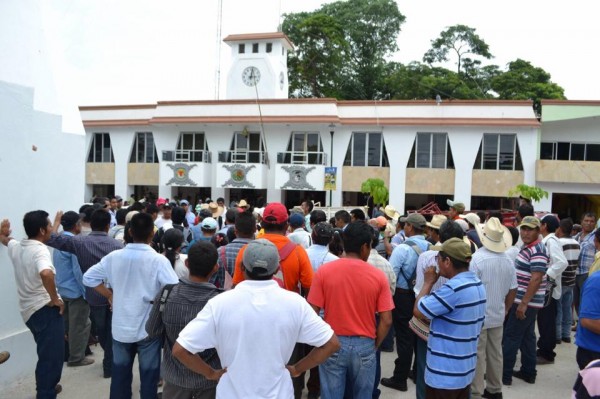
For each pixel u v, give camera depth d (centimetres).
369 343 344
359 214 662
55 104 596
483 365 465
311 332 240
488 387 477
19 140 514
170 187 2512
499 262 455
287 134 2350
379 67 3756
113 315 385
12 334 502
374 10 3716
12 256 417
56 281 535
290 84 3606
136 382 514
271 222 409
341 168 2283
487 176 2130
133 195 2422
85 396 467
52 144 581
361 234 355
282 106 2319
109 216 504
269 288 238
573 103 2056
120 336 379
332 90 3547
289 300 238
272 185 2383
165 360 317
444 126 2150
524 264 520
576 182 2038
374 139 2270
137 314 380
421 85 3306
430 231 557
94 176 2625
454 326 330
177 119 2389
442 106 2155
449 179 2169
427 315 330
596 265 451
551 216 624
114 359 387
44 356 414
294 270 400
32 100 532
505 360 526
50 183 579
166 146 2530
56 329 418
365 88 3819
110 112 2581
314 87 3619
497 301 456
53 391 420
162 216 801
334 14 3875
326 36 3397
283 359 234
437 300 328
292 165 2284
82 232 585
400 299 503
